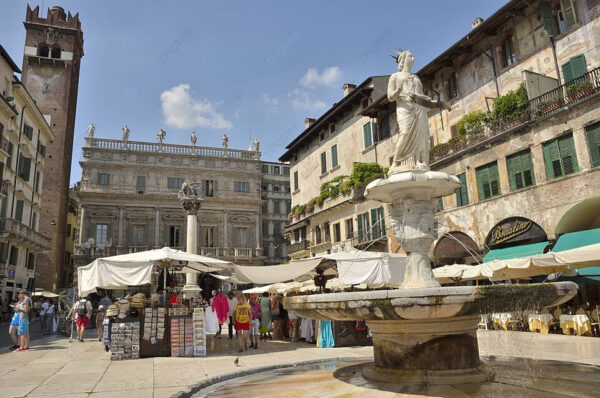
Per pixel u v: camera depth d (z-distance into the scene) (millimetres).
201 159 55219
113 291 43906
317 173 39875
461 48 24328
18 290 34312
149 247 50969
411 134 7863
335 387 5914
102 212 50156
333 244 34906
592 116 16906
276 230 61938
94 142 51344
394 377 5984
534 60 20578
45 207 43969
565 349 11031
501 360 7945
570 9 19062
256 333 14375
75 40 49156
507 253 18984
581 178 17125
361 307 5699
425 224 7562
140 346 12367
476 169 22219
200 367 10227
